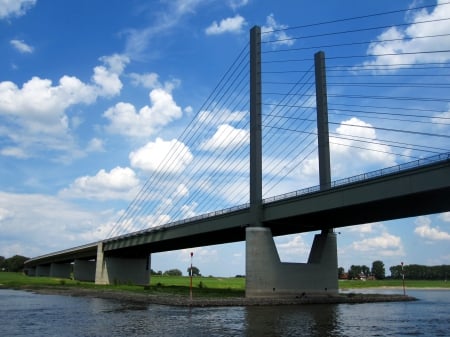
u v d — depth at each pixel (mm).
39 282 117562
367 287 149625
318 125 71938
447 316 46375
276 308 52250
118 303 57406
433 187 44781
